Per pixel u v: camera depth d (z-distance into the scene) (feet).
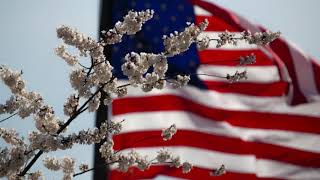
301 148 48.85
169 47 20.58
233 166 47.70
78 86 20.56
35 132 21.66
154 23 50.24
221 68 50.42
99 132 20.84
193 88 49.26
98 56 20.47
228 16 50.42
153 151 46.39
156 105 47.62
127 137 46.16
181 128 47.73
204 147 47.73
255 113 49.44
